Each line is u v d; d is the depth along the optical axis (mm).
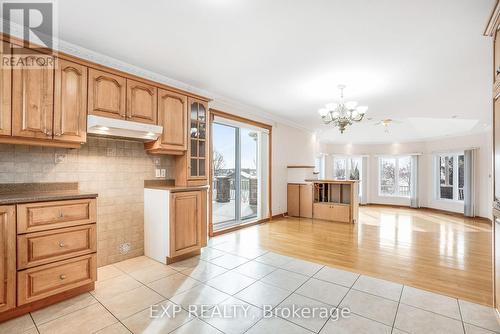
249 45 2596
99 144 2973
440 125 6723
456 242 4188
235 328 1890
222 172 5238
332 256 3471
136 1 1923
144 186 3402
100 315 2035
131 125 2697
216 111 4336
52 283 2133
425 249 3797
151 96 2977
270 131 5734
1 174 2309
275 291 2461
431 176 7914
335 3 1928
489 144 6180
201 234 3492
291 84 3691
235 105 4695
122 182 3184
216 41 2523
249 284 2605
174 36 2436
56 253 2152
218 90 4000
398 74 3252
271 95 4234
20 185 2412
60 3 1944
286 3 1933
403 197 8500
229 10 2027
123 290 2447
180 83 3656
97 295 2346
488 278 2773
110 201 3076
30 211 2016
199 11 2043
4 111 1986
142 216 3395
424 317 2041
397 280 2719
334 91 3977
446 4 1920
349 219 5629
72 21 2197
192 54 2799
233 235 4535
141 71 3191
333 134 8273
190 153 3488
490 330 1877
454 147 7195
